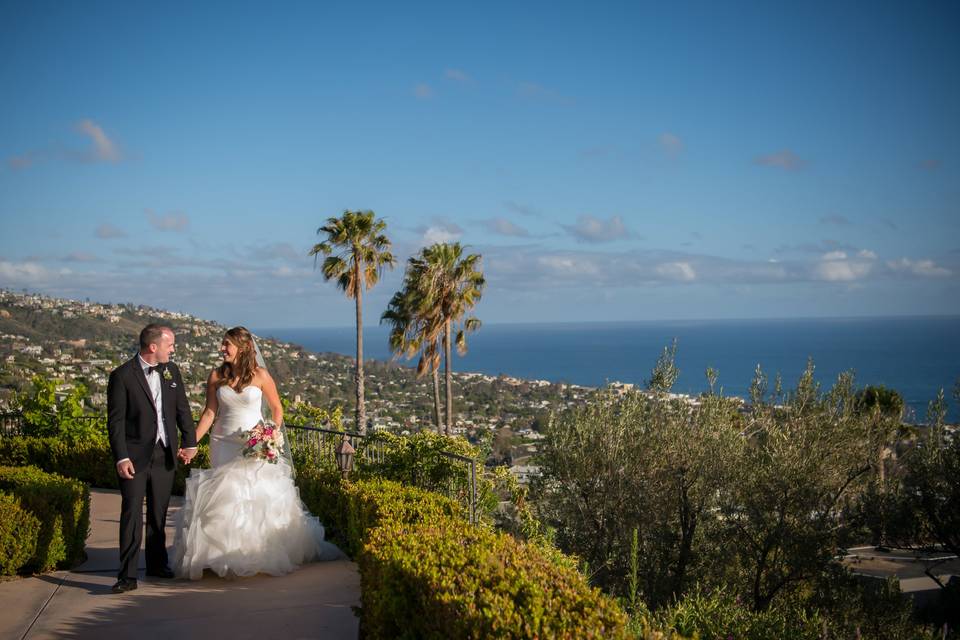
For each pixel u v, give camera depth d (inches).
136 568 214.8
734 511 528.4
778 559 529.0
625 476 532.7
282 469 246.8
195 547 224.4
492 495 353.1
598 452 534.9
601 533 533.3
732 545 527.2
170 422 226.7
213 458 241.0
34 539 226.8
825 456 496.1
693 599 216.1
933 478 489.7
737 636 193.3
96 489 429.4
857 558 834.2
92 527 318.7
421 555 157.3
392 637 150.0
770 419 517.0
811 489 491.2
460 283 1133.1
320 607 196.9
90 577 229.5
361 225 1168.2
